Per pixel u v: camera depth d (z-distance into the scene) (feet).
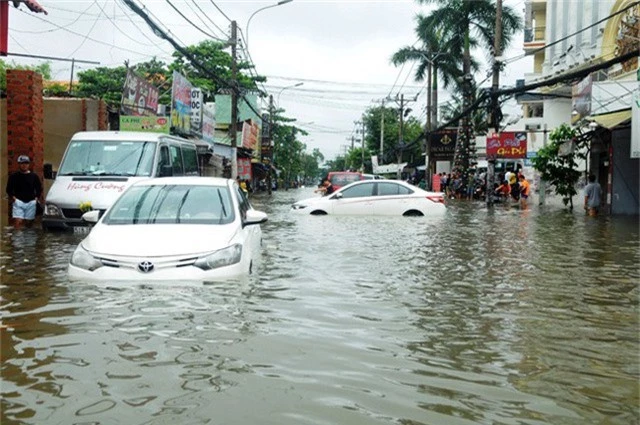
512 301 19.89
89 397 10.69
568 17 109.81
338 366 12.76
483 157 145.07
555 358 13.76
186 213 23.20
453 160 138.82
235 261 20.65
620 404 11.07
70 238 34.76
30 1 35.99
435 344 14.67
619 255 31.89
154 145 41.45
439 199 58.90
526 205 87.76
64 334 14.43
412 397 11.15
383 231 43.19
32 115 47.91
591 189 65.82
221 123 141.79
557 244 36.81
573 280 24.07
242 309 17.16
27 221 42.60
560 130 73.61
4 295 18.54
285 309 17.56
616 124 60.64
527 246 35.65
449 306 18.90
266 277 22.70
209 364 12.55
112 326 15.08
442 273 25.18
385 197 58.18
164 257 19.92
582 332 16.10
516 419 10.27
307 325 15.92
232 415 10.05
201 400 10.65
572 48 105.09
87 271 19.88
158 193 24.58
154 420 9.77
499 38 84.12
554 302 19.84
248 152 155.74
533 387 11.86
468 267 27.02
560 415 10.49
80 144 41.24
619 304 19.65
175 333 14.64
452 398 11.16
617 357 13.92
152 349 13.41
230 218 23.18
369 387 11.59
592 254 32.22
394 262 27.99
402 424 9.93
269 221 51.47
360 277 23.66
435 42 125.49
